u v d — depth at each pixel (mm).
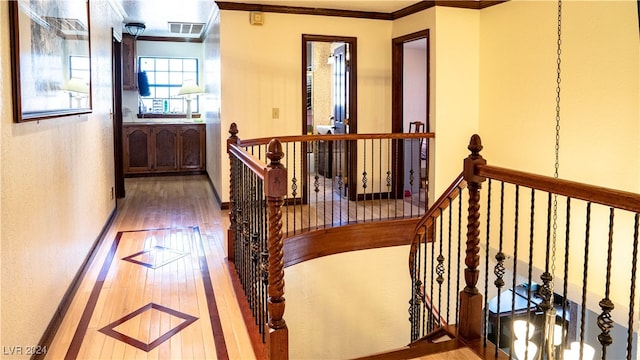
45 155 2609
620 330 5820
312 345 4789
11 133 2066
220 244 4465
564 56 4387
